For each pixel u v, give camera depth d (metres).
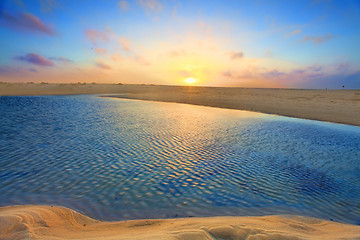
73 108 25.94
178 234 2.78
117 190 5.78
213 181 6.68
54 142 10.50
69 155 8.62
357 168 8.20
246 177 7.11
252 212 4.90
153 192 5.76
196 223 3.55
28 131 12.70
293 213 4.92
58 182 6.13
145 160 8.39
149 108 27.92
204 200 5.43
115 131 13.42
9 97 39.25
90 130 13.49
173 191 5.88
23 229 3.13
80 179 6.40
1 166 7.21
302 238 2.95
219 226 3.13
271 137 13.17
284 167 8.18
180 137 12.49
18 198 5.11
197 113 23.75
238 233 2.94
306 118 20.84
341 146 11.41
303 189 6.29
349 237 3.15
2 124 14.57
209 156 9.23
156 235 2.78
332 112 24.30
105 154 8.91
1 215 3.51
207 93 67.62
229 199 5.54
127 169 7.37
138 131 13.69
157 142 11.18
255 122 18.48
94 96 49.59
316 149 10.77
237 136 13.25
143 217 4.50
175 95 55.66
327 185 6.63
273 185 6.54
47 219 3.71
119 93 62.97
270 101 37.94
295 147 11.07
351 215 4.94
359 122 18.75
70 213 4.28
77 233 3.29
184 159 8.70
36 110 22.89
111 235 3.10
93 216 4.45
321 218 4.75
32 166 7.32
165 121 17.91
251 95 56.53
